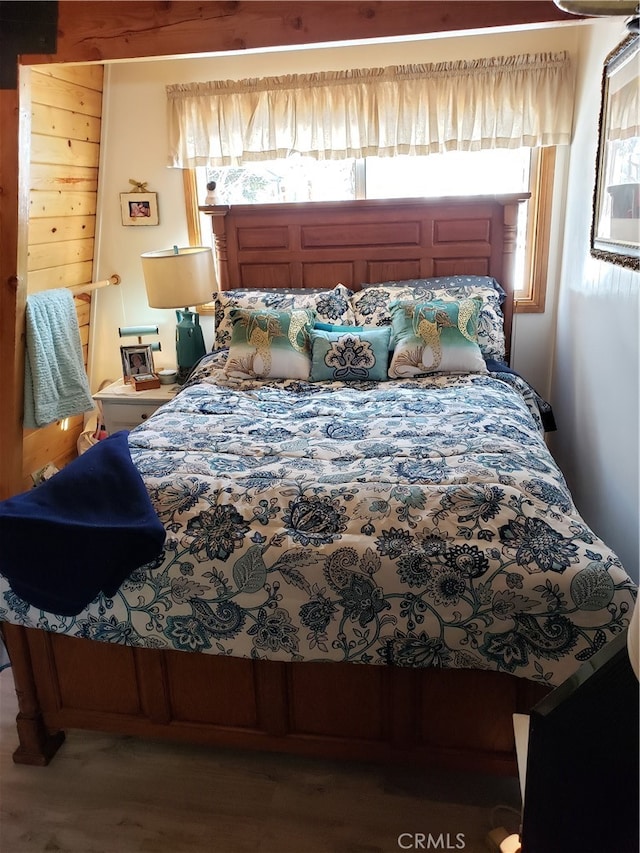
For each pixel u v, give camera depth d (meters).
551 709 1.01
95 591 1.67
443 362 2.86
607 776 0.96
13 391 3.00
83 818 1.77
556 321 3.50
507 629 1.53
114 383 3.70
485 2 2.44
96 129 3.53
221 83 3.37
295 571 1.61
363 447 2.07
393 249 3.40
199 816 1.76
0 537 1.70
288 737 1.79
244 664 1.74
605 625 1.49
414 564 1.58
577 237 3.04
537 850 1.07
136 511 1.74
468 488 1.73
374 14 2.51
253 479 1.86
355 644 1.60
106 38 2.62
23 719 1.91
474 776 1.85
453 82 3.19
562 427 3.31
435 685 1.65
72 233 3.48
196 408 2.56
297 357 2.95
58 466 3.71
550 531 1.63
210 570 1.64
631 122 2.14
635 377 2.12
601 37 2.65
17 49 2.66
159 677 1.80
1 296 2.88
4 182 2.74
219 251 3.53
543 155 3.30
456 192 3.47
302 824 1.73
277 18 2.55
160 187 3.66
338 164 3.51
